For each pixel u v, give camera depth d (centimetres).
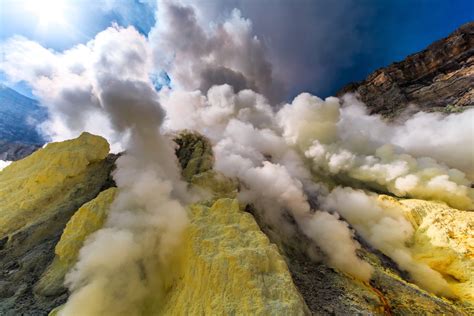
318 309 1442
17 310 1291
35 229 1952
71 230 1753
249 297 1180
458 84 5522
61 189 2355
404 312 1581
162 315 1266
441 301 1744
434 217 2511
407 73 7106
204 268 1311
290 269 1895
